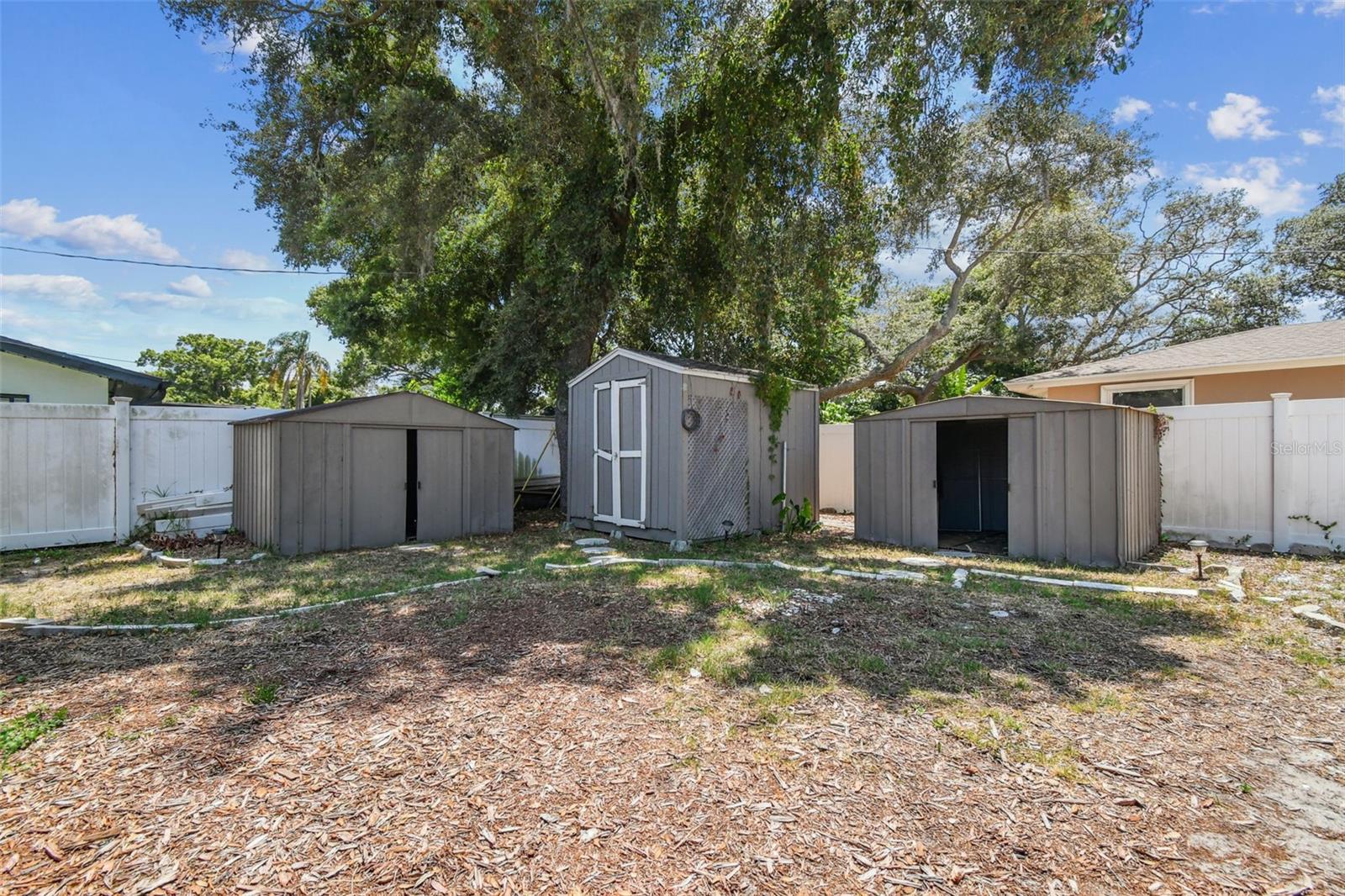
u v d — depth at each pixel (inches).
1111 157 519.8
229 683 134.0
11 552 293.9
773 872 77.0
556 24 325.7
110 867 77.0
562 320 451.8
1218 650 157.2
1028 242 646.5
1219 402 407.8
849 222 396.8
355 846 81.3
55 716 116.8
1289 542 289.0
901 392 717.3
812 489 402.3
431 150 383.6
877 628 171.6
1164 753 106.3
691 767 101.0
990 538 381.4
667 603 197.3
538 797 92.6
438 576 243.0
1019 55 304.0
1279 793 95.2
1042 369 823.1
